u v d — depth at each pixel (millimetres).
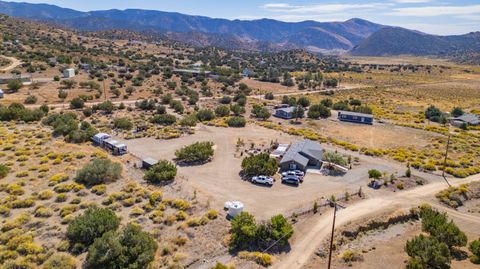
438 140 80125
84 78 146250
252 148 69000
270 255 33344
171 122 89562
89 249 30312
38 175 48281
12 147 59156
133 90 134375
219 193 47031
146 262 29844
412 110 124000
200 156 59719
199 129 84562
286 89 173625
